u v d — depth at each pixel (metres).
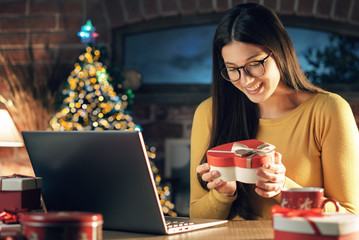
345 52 2.86
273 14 1.12
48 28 2.89
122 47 3.00
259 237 0.79
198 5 2.87
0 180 0.93
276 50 1.10
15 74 2.71
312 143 1.21
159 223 0.82
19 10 2.92
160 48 2.99
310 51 2.88
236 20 1.08
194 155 1.35
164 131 2.88
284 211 0.71
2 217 0.87
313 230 0.65
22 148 2.77
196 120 1.38
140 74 2.86
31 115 2.65
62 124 2.56
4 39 2.90
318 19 2.81
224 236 0.81
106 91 2.59
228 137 1.27
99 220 0.65
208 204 1.14
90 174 0.85
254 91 1.12
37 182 0.94
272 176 0.91
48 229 0.62
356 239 0.67
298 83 1.22
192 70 2.97
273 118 1.27
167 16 2.91
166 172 2.85
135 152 0.78
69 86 2.62
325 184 1.18
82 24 2.90
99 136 0.80
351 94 2.75
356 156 1.15
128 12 2.92
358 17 2.77
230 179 0.95
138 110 2.91
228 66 1.12
